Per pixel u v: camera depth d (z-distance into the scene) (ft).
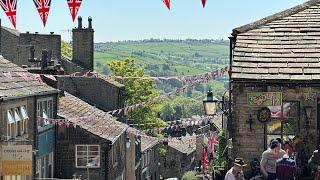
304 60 66.28
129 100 219.20
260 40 69.97
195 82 99.35
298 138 62.80
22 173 83.92
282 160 54.80
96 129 129.18
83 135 124.67
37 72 131.64
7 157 83.71
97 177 124.57
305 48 67.97
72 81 177.37
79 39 184.24
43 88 116.37
